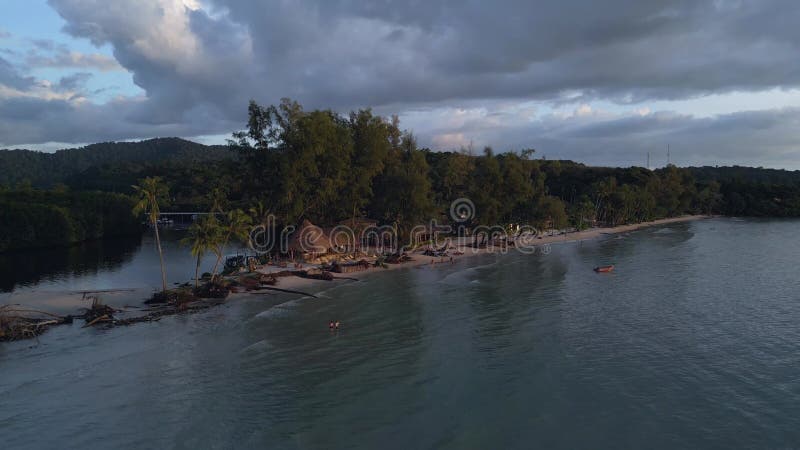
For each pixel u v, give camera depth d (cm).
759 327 4878
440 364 3975
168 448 2809
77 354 4212
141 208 5869
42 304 5678
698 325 4969
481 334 4725
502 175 11956
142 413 3200
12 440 2894
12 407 3278
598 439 2847
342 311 5550
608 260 9375
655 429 2953
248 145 8688
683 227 16688
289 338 4619
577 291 6575
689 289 6644
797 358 4034
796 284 6912
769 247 10994
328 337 4644
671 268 8356
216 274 7325
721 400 3312
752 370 3803
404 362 4022
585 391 3466
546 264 8925
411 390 3506
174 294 5900
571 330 4838
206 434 2947
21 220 11231
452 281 7275
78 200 13925
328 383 3628
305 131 8344
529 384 3588
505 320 5184
